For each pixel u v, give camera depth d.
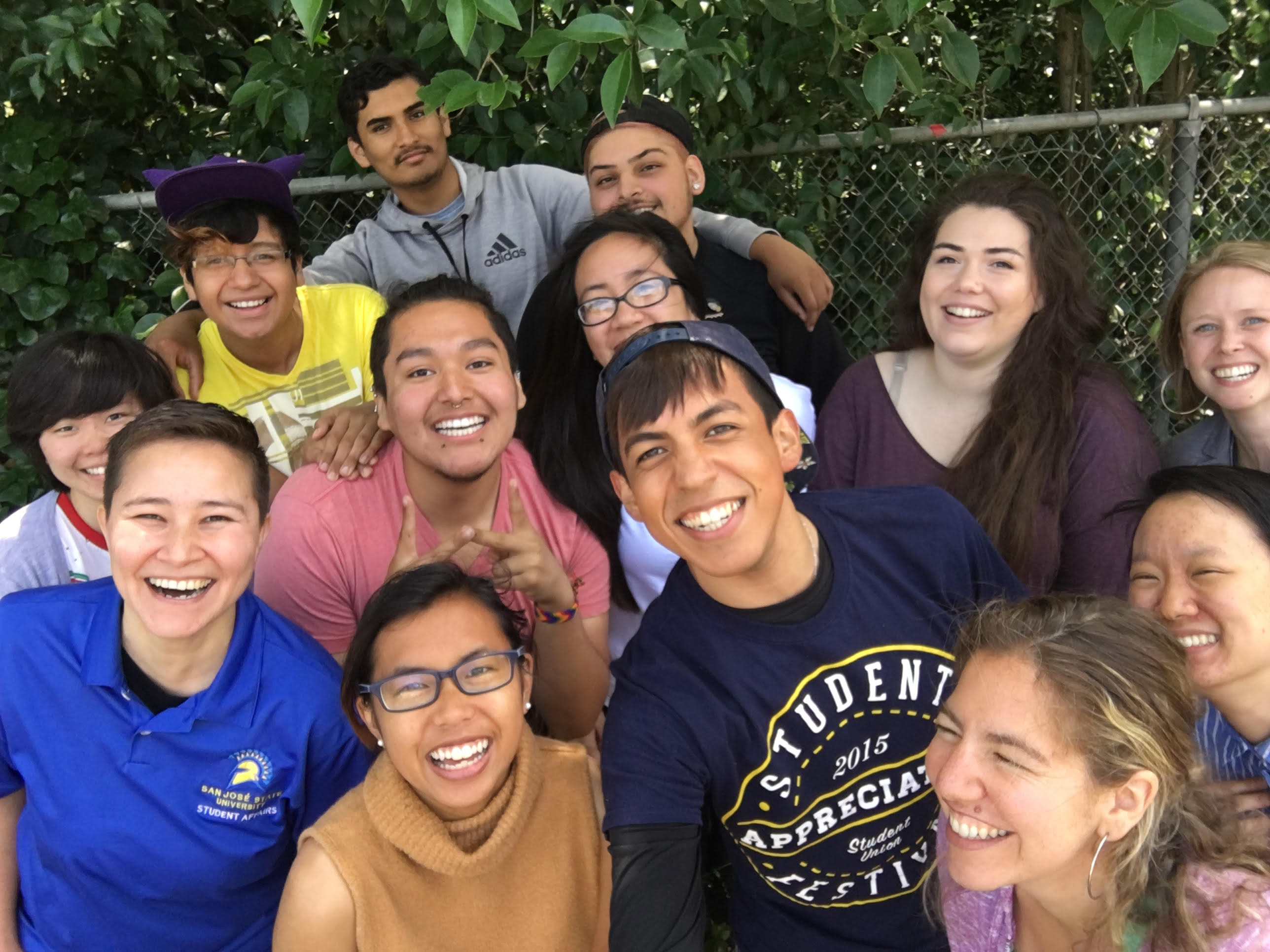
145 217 2.03
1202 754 1.03
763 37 1.97
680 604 0.99
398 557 1.19
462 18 0.98
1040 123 2.01
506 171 2.00
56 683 1.07
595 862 1.11
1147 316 2.21
